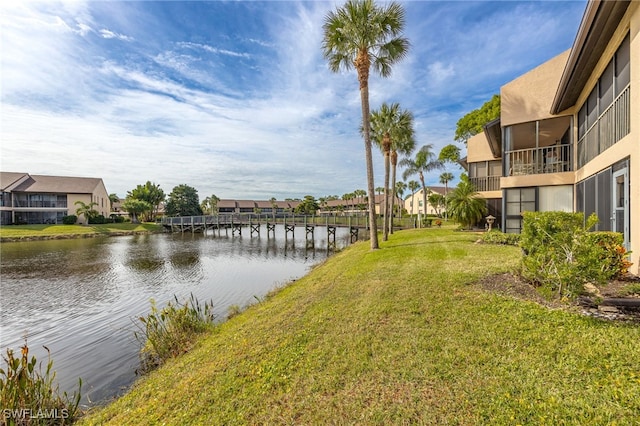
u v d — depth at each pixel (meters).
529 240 4.75
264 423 2.76
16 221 43.22
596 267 3.96
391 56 11.92
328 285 7.53
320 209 76.56
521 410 2.44
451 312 4.42
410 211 62.81
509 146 12.37
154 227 50.47
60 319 9.78
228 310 9.69
